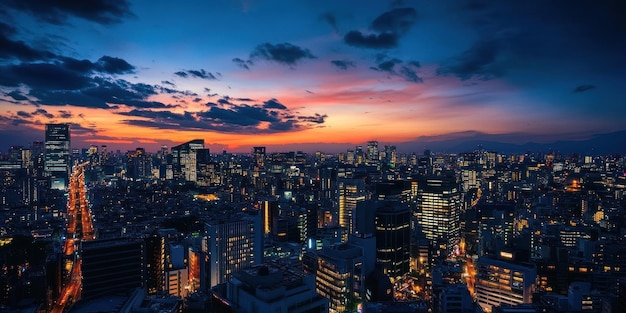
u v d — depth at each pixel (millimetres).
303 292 164500
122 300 174250
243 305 163250
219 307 175750
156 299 181875
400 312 181875
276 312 153000
